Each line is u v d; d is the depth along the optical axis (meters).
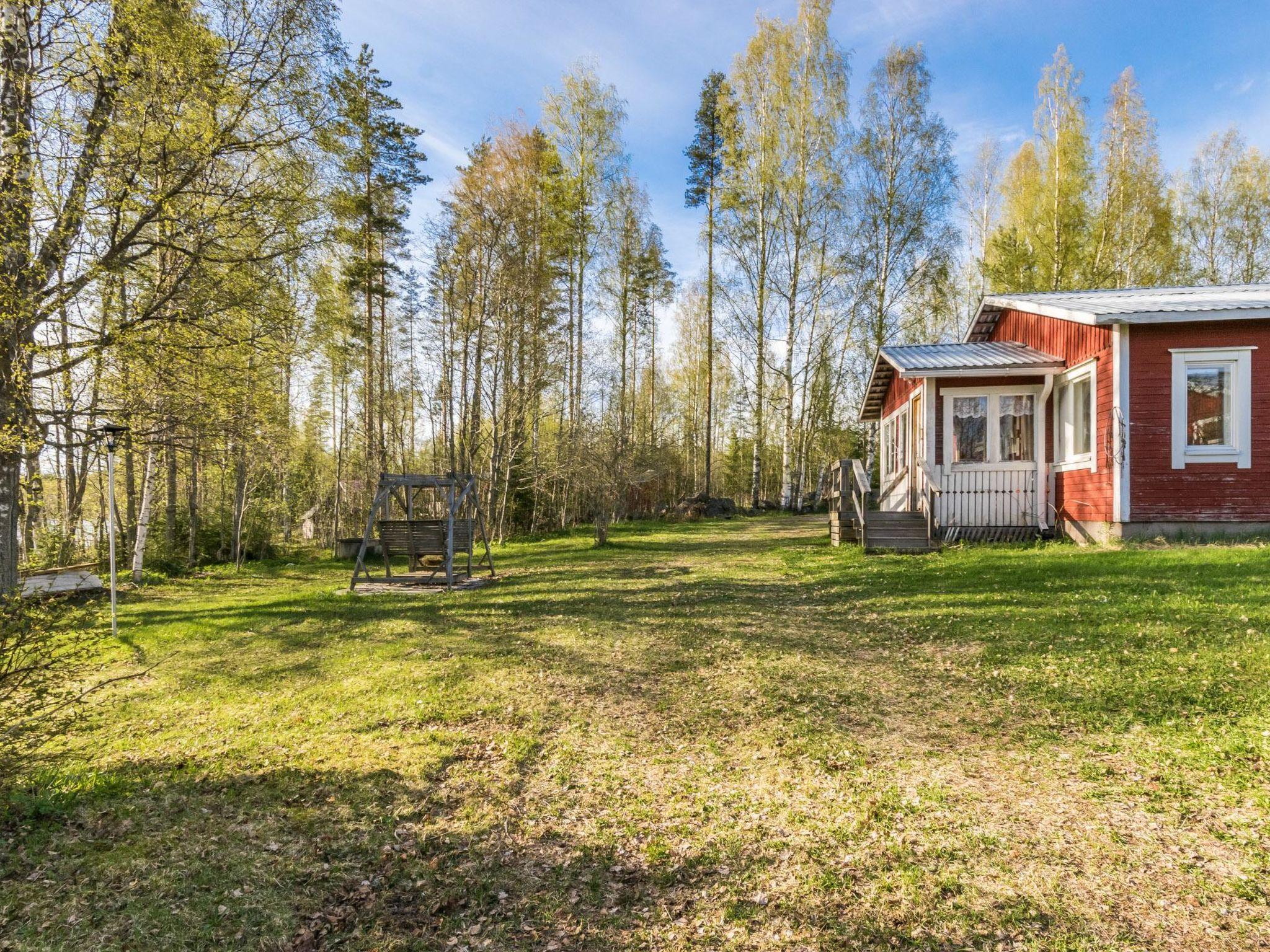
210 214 8.93
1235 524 10.84
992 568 10.06
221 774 4.32
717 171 32.00
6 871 3.09
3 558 8.50
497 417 23.27
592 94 27.38
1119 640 6.06
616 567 14.44
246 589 14.52
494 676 6.48
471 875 3.25
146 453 10.95
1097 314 10.78
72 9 8.01
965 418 13.90
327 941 2.79
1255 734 4.11
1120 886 2.91
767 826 3.62
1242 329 10.84
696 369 43.03
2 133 7.75
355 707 5.70
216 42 8.44
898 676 6.02
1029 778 3.97
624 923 2.89
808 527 23.02
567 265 27.28
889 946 2.65
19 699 4.30
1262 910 2.70
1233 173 32.31
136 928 2.74
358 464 28.86
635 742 4.84
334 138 10.56
